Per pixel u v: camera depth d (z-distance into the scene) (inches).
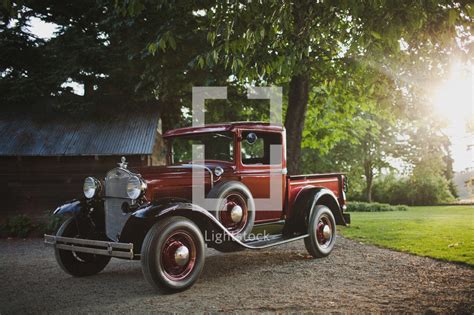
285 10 194.2
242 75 248.8
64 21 489.1
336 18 211.0
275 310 158.6
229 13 194.9
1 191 491.2
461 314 147.7
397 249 281.7
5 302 179.9
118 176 206.1
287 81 462.3
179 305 168.6
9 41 496.1
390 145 1083.9
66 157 493.7
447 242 300.7
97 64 481.1
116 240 207.6
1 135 482.3
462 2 180.5
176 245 189.2
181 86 446.6
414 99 397.1
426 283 192.7
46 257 296.2
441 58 261.9
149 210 182.1
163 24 408.2
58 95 506.6
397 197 1111.0
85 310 165.8
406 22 182.9
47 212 471.8
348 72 390.0
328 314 151.8
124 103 522.3
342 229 407.5
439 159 1085.8
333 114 557.9
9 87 514.6
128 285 206.7
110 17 436.8
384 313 150.9
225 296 180.7
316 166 1027.3
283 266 242.8
